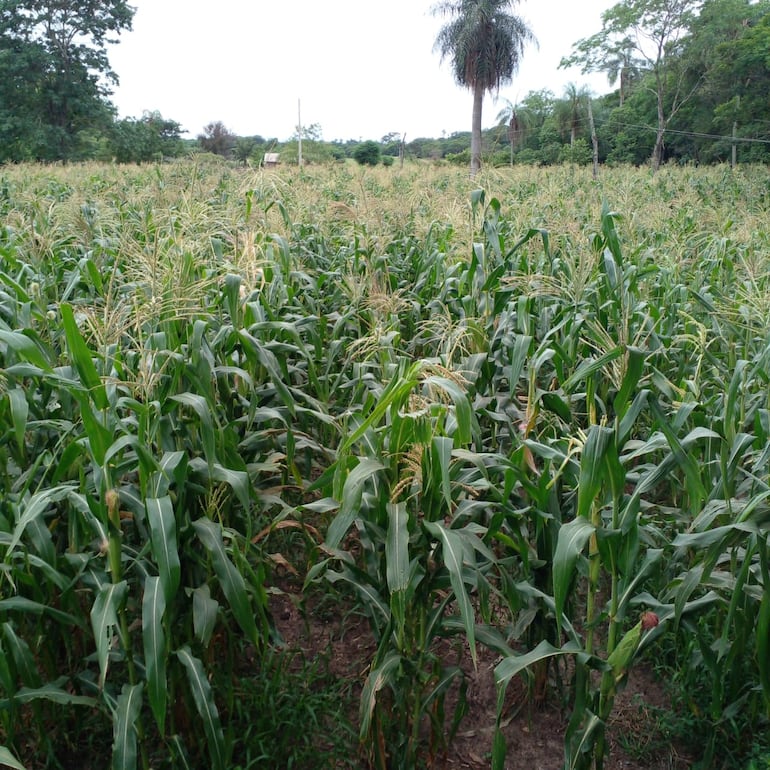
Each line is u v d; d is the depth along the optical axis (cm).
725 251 799
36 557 314
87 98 5153
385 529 332
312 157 3164
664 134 4959
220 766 306
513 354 447
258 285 555
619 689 323
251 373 473
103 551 312
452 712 400
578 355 531
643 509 402
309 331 568
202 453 380
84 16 5091
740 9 4044
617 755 372
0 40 4909
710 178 2530
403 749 349
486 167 1367
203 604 317
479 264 585
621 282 534
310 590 482
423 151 6756
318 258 842
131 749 280
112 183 1934
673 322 616
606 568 317
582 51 4497
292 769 356
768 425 376
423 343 586
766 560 295
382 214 919
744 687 365
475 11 3781
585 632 442
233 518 399
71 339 264
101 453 282
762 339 491
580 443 323
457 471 345
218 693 374
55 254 725
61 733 355
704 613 333
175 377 356
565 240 730
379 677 314
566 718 392
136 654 361
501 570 333
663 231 1056
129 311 369
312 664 415
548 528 361
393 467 320
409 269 848
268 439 418
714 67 4159
